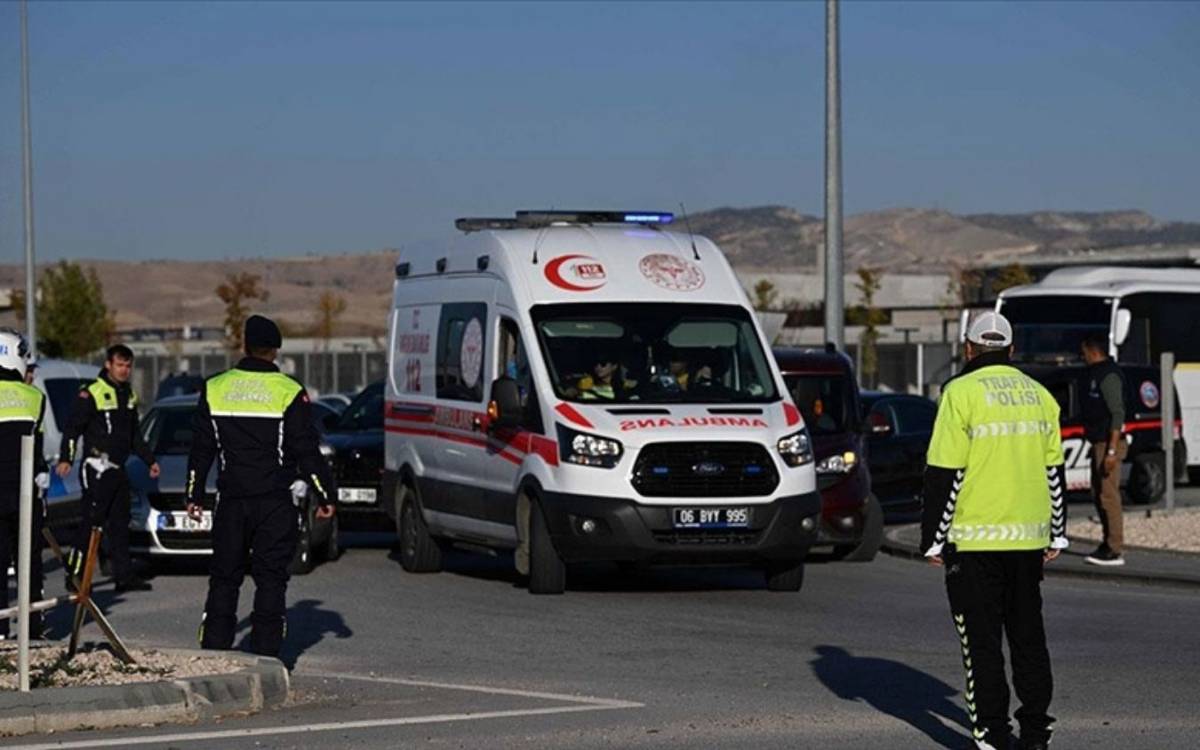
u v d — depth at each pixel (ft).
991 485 32.17
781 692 40.93
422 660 46.96
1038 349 107.86
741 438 58.03
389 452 73.92
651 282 63.21
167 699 37.42
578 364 60.70
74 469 78.64
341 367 220.23
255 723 37.29
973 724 32.60
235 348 274.98
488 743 34.99
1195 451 111.65
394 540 87.86
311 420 43.55
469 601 59.98
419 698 40.68
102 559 71.05
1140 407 103.09
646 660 46.39
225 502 43.16
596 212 67.51
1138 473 102.83
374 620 55.31
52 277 271.90
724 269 64.80
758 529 58.03
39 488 48.03
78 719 36.52
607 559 58.03
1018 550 32.19
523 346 61.67
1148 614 54.95
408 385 72.54
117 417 63.82
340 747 34.68
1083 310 107.34
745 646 48.75
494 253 64.85
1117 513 66.59
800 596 60.75
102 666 40.47
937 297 326.65
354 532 88.17
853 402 71.77
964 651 32.65
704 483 57.72
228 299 285.02
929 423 87.71
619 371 60.75
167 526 66.74
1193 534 76.95
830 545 70.38
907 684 41.86
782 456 58.59
